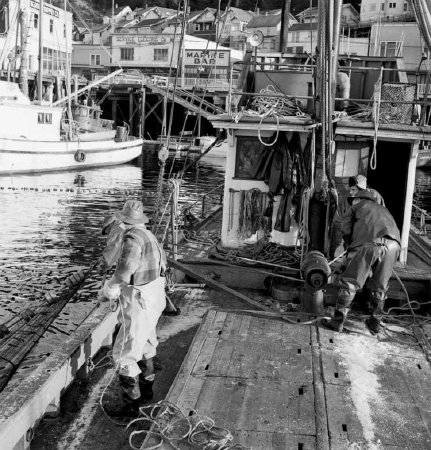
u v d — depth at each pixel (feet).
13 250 45.44
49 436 14.29
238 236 26.53
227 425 13.21
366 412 13.91
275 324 19.12
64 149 98.58
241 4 274.77
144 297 14.33
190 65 170.30
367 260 18.08
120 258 14.15
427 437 12.99
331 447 12.46
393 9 203.62
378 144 29.89
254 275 24.32
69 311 31.60
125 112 184.96
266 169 25.57
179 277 25.71
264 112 25.02
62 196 75.20
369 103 28.94
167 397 14.32
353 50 165.07
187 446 12.51
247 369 15.84
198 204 64.59
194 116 165.78
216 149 132.36
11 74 142.00
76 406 15.61
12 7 148.46
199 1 277.44
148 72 190.90
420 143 25.38
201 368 15.80
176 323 21.21
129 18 268.62
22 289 36.06
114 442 14.16
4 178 87.92
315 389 14.87
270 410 13.87
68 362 15.56
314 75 22.47
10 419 12.28
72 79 165.17
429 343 18.15
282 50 32.42
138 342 14.44
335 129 23.71
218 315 19.69
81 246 47.67
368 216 18.33
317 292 20.29
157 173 103.60
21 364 22.08
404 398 14.66
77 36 252.83
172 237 24.50
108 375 17.35
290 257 24.58
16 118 91.04
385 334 18.76
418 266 25.50
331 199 21.52
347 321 19.66
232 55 165.17
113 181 91.30
